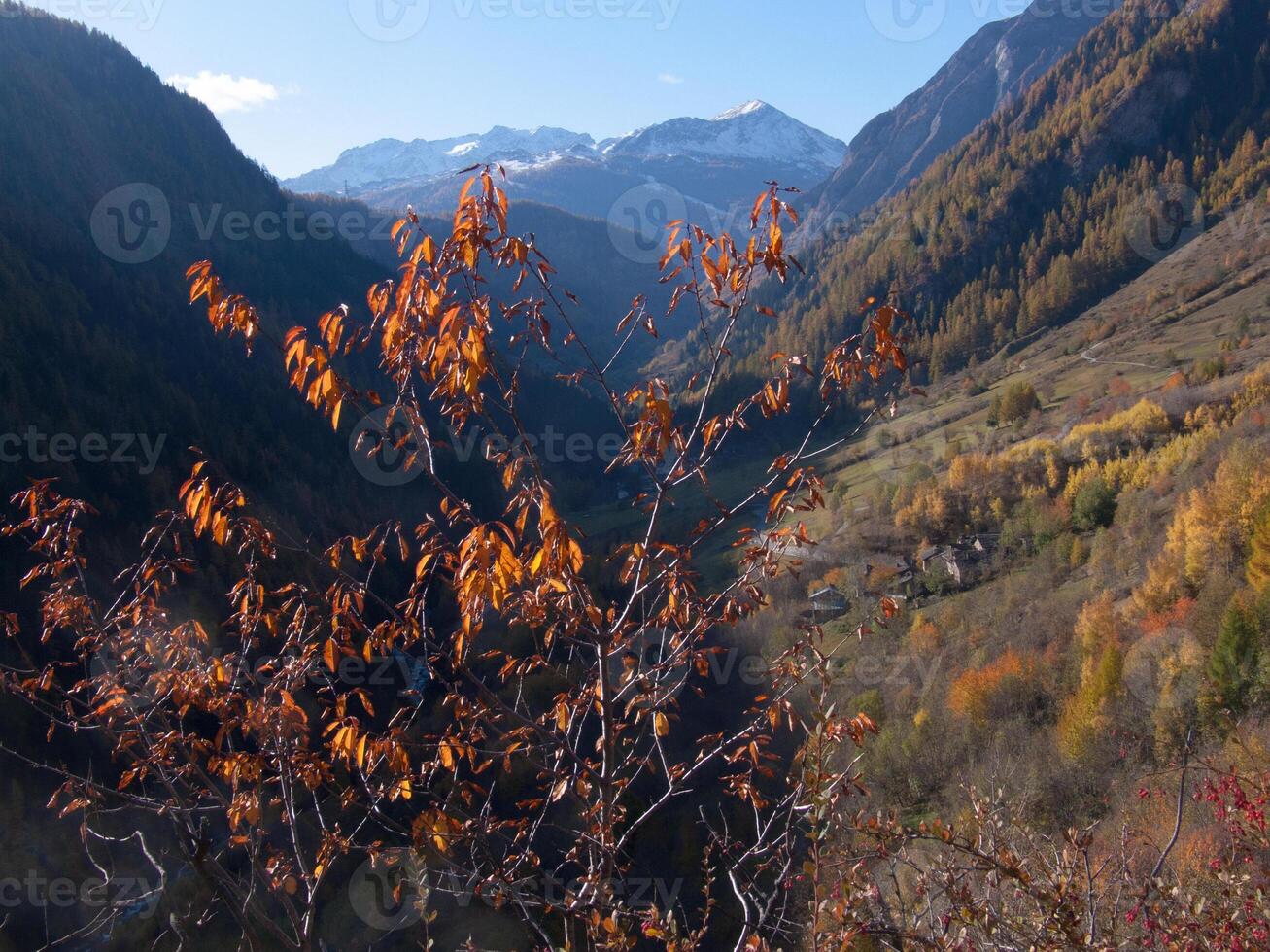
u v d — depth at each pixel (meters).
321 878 3.80
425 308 3.14
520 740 3.97
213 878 3.74
